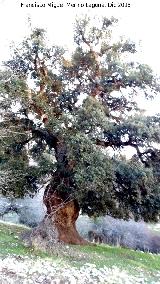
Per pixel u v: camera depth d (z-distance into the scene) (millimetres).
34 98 23375
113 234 37156
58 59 24422
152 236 39406
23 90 22844
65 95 24797
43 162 22516
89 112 21516
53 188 23016
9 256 16891
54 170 22750
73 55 25469
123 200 22969
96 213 23891
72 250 20578
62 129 22047
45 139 24312
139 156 23297
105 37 25562
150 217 23438
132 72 24078
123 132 22125
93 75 25297
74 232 23562
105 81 25109
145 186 21469
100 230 37344
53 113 23969
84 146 20328
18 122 23688
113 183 21562
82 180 19844
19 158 24625
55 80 25109
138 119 22219
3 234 21031
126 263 20453
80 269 16891
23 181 23688
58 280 14500
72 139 20516
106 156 21000
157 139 22047
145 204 22688
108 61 25141
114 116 25453
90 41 25391
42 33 24047
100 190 20984
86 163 20438
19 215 35438
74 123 21625
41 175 22797
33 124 23844
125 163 21406
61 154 22281
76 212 23750
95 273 16547
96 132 21688
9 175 22828
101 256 20891
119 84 24891
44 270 15461
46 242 19156
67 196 22922
